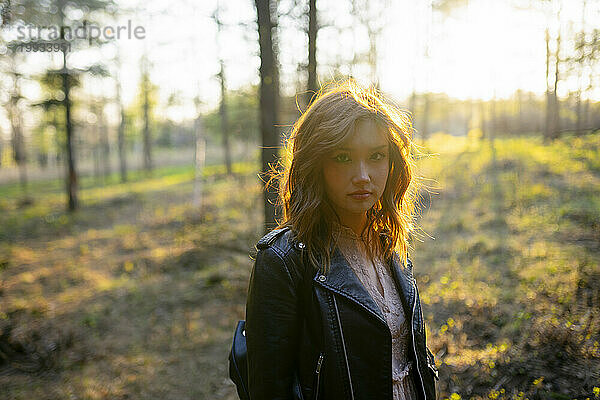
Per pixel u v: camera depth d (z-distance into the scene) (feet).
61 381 17.97
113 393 16.74
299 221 3.70
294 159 3.75
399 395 3.93
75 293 28.68
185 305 25.09
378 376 3.59
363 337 3.60
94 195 74.49
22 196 77.61
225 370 17.95
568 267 19.06
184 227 43.73
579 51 36.94
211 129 84.07
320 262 3.70
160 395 16.55
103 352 20.29
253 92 44.11
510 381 11.48
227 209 48.44
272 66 18.52
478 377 11.91
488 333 14.67
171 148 152.66
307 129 3.70
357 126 3.50
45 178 111.45
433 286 20.35
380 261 4.32
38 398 16.70
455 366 12.77
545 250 22.16
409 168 4.12
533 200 32.81
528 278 18.69
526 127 88.43
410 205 4.63
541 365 11.73
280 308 3.54
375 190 3.63
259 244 3.71
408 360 4.16
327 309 3.58
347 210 3.76
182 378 17.61
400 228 4.29
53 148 133.28
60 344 20.79
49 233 49.62
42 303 26.35
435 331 15.72
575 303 15.29
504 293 17.69
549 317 14.32
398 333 4.08
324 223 3.86
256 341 3.56
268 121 18.12
